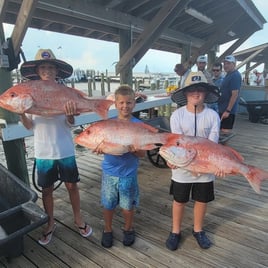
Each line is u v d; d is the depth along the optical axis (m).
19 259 2.10
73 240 2.32
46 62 1.94
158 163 4.11
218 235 2.36
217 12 6.88
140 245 2.24
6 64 2.69
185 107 2.04
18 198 2.29
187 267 1.99
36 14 4.10
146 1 4.73
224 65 4.13
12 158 3.04
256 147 5.07
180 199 2.10
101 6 4.30
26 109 1.63
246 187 3.36
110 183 2.05
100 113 1.78
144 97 5.12
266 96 8.21
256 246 2.21
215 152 1.61
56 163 2.14
